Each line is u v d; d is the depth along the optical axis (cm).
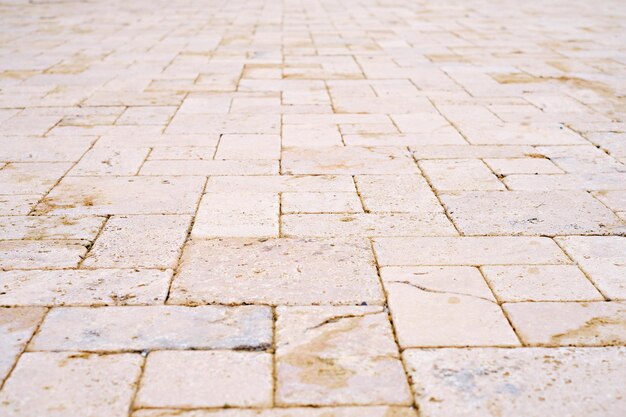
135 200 366
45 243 312
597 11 1262
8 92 615
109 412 201
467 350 232
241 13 1255
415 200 368
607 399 207
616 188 386
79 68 728
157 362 225
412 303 262
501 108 568
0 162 427
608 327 246
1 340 236
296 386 213
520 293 271
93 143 469
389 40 931
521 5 1386
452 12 1270
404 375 219
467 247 311
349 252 305
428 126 514
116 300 263
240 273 285
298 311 256
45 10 1288
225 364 224
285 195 375
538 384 214
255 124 518
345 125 516
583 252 306
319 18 1184
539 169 419
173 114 546
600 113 550
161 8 1334
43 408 202
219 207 357
